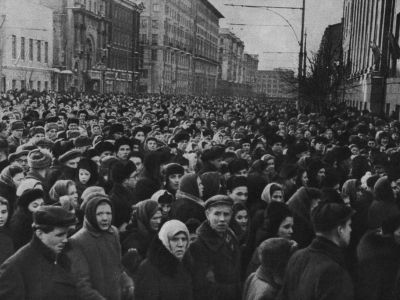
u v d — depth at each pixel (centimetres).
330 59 4109
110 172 806
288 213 557
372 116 2802
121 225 650
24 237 575
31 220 579
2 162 882
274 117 2616
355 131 1747
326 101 4056
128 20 9412
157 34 10769
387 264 514
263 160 962
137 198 723
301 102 4175
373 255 516
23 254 420
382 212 656
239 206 615
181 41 12300
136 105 3478
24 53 5872
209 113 2734
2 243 525
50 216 416
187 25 12838
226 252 525
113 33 8669
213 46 16162
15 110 2033
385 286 512
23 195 580
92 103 3259
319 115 3047
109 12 8350
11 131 1302
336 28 7462
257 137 1454
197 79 13838
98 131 1498
